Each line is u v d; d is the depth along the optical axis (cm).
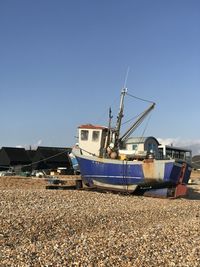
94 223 1881
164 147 4003
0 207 2112
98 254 1348
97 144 3503
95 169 3356
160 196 3206
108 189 3325
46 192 2777
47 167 6719
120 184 3284
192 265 1278
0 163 7038
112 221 1959
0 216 1872
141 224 1950
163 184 3203
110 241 1520
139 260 1307
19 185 3728
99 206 2362
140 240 1556
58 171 5534
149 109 3688
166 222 2036
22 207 2142
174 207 2575
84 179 3422
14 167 6150
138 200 2828
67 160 6875
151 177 3198
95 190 3372
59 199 2506
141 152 3444
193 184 4716
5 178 4306
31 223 1766
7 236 1555
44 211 2045
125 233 1694
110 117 3575
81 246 1438
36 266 1217
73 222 1856
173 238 1625
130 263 1274
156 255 1366
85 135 3522
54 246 1427
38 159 6769
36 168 6731
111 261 1287
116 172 3288
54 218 1886
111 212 2177
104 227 1820
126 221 1988
